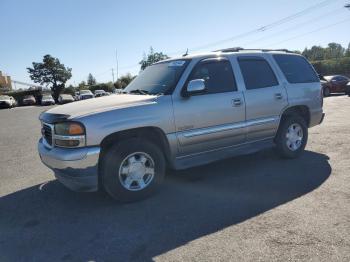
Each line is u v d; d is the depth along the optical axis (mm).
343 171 5625
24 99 53031
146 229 3951
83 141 4301
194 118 5078
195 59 5332
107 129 4383
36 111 30547
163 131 4816
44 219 4402
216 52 5762
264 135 6070
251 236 3650
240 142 5738
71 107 4844
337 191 4766
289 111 6477
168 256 3365
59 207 4762
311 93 6770
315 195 4668
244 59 5934
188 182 5484
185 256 3344
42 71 81062
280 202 4508
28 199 5156
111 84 68375
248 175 5691
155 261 3295
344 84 24609
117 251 3518
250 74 5926
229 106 5449
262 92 5926
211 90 5359
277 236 3617
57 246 3689
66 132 4363
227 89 5543
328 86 23750
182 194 4973
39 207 4812
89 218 4336
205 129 5219
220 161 6605
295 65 6770
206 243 3562
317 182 5176
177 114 4918
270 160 6520
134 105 4652
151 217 4262
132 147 4609
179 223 4055
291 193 4801
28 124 16906
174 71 5273
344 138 8094
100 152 4418
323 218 3965
